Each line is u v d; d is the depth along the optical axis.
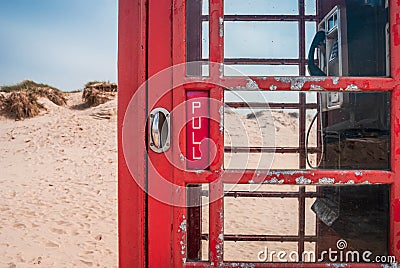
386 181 1.64
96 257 5.02
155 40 1.66
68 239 5.61
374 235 1.75
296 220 2.18
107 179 9.48
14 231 5.83
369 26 1.81
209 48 1.66
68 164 11.21
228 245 2.06
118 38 1.67
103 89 20.52
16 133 15.16
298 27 2.09
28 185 8.82
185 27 1.67
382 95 1.75
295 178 1.66
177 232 1.64
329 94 1.99
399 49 1.64
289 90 1.65
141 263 1.65
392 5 1.65
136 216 1.66
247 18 1.96
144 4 1.67
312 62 2.08
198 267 1.65
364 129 1.80
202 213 1.79
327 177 1.65
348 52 1.83
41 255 5.03
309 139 2.08
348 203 1.88
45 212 6.81
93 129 15.36
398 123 1.63
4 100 18.39
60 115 18.20
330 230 2.00
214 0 1.66
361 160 1.79
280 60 2.05
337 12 1.89
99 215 6.72
